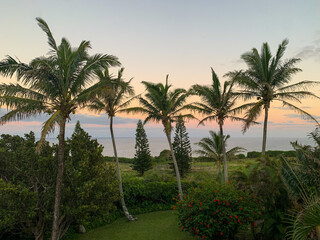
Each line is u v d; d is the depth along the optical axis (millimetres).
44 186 11352
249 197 10367
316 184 7406
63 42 10367
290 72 15969
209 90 18469
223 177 18016
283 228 8523
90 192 11633
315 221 4566
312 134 8375
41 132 8344
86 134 13258
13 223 9875
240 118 18094
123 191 17594
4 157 11203
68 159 12062
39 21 9273
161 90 17359
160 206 17953
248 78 17531
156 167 40875
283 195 9281
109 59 10430
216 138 23875
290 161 9555
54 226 9820
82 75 10031
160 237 12555
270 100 16672
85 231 14109
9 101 8750
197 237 11797
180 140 32500
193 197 10602
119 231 13891
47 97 9852
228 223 9203
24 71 9000
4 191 9570
